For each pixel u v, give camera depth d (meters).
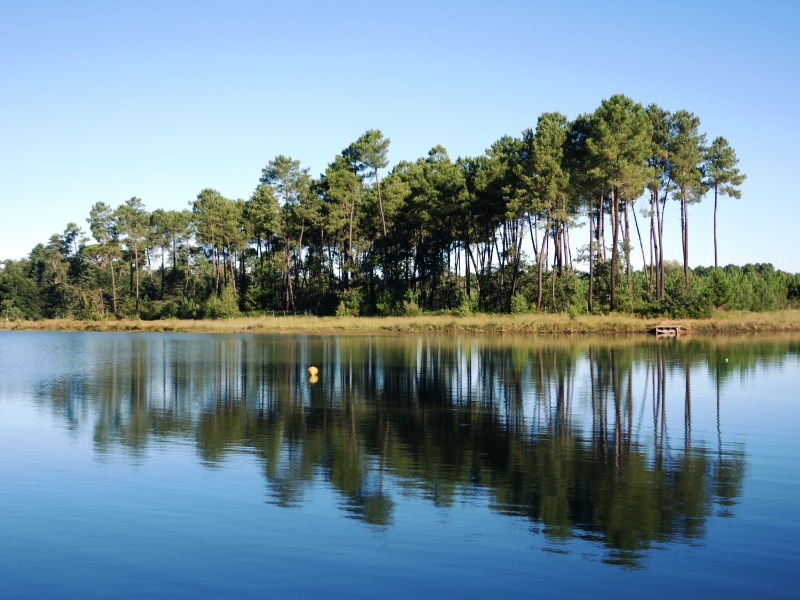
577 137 75.38
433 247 101.31
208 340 63.03
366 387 28.03
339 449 17.08
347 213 99.25
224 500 13.00
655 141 78.56
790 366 34.03
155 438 18.47
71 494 13.39
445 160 97.00
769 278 93.44
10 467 15.45
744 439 18.02
